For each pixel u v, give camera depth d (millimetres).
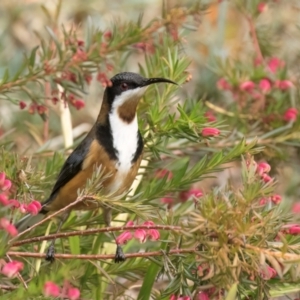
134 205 8047
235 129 11398
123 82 9945
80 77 10445
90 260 8141
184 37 11789
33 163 11867
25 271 9469
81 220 10031
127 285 10852
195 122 9562
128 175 9953
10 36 15602
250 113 12430
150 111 10070
